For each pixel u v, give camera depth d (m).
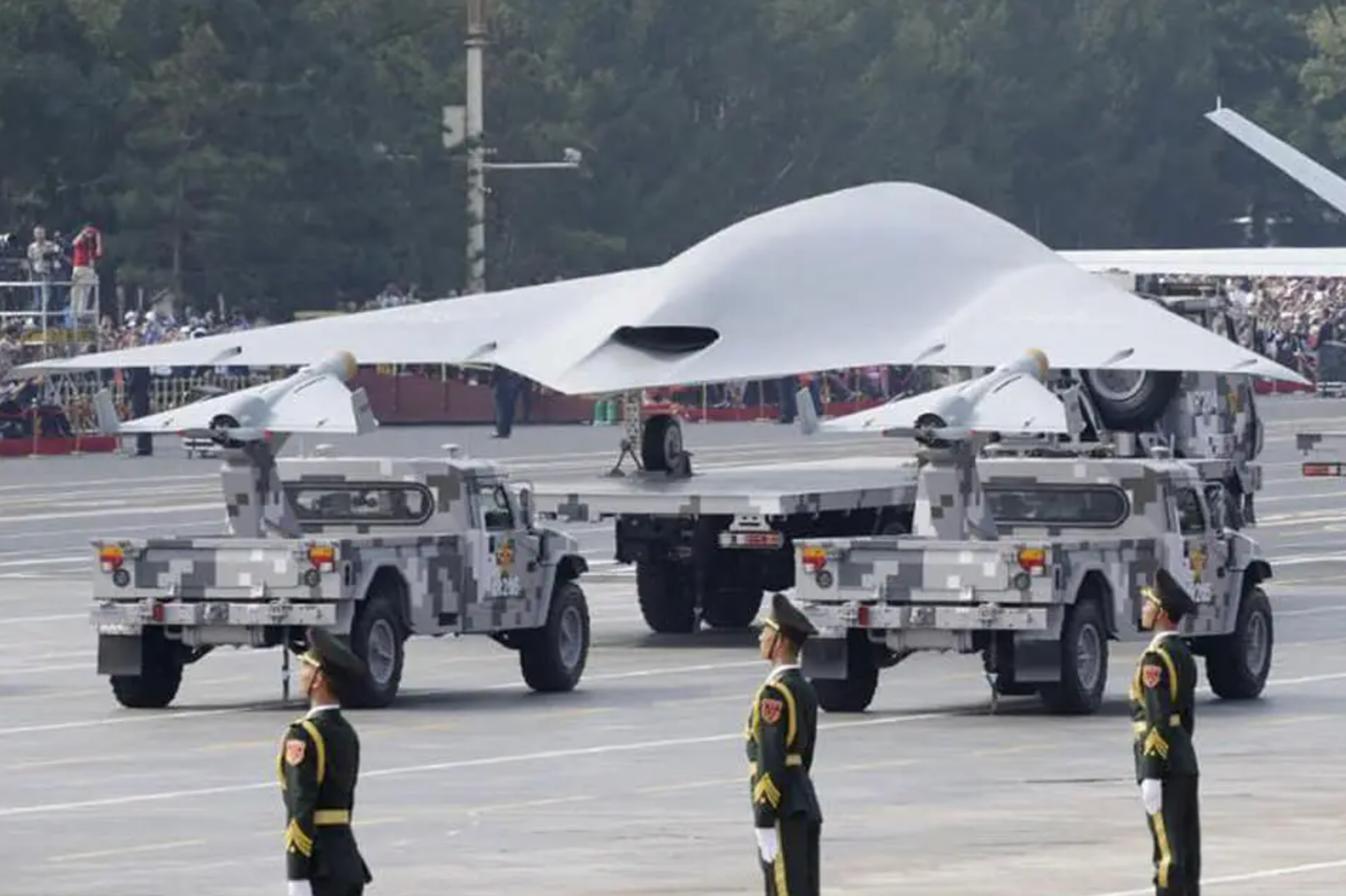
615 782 76.44
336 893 45.12
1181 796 54.56
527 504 97.75
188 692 98.38
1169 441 125.81
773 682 49.38
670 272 109.12
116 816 70.88
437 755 81.88
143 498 187.00
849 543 89.81
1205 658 96.38
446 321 109.44
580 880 61.00
